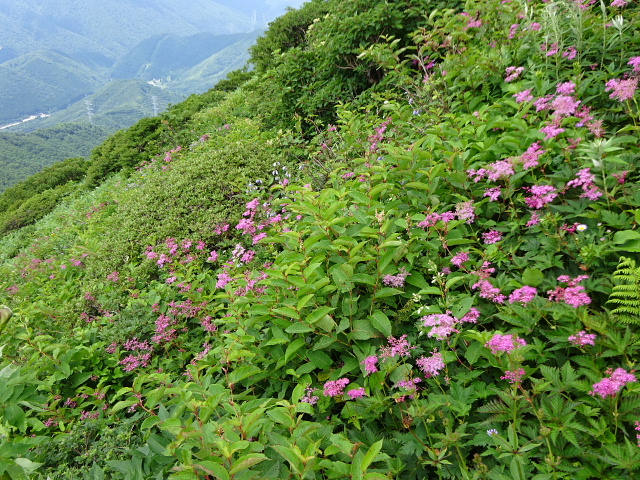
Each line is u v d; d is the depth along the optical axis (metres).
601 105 3.59
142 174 12.60
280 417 2.22
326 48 8.17
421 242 3.08
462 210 2.96
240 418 2.12
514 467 1.81
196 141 12.95
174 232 6.08
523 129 3.34
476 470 1.95
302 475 1.86
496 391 2.10
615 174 2.59
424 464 2.17
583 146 2.81
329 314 2.93
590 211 2.66
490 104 4.38
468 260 2.83
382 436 2.45
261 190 6.10
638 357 2.08
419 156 3.61
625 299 2.16
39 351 3.91
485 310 2.66
